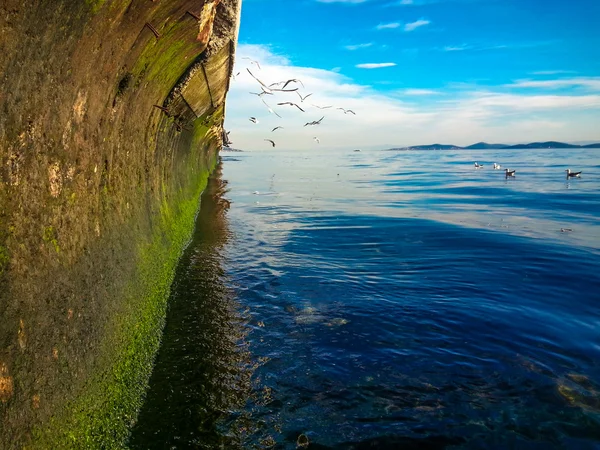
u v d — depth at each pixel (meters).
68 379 3.65
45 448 3.11
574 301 8.32
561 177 35.16
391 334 7.00
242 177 41.62
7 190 2.90
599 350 6.50
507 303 8.24
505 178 34.81
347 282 9.39
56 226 3.71
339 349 6.50
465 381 5.74
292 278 9.59
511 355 6.36
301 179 39.03
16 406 2.85
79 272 4.18
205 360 6.04
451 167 56.66
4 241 2.87
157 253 8.20
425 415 5.09
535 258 11.10
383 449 4.57
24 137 3.06
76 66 3.71
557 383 5.69
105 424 4.09
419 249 12.24
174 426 4.70
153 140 8.54
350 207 20.69
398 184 32.78
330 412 5.11
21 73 2.87
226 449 4.44
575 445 4.64
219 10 8.12
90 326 4.27
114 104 5.21
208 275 9.65
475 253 11.68
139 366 5.35
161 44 5.91
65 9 3.12
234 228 15.27
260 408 5.12
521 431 4.84
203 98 12.67
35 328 3.20
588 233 13.86
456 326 7.28
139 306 6.15
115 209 5.79
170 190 11.98
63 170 3.83
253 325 7.21
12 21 2.59
